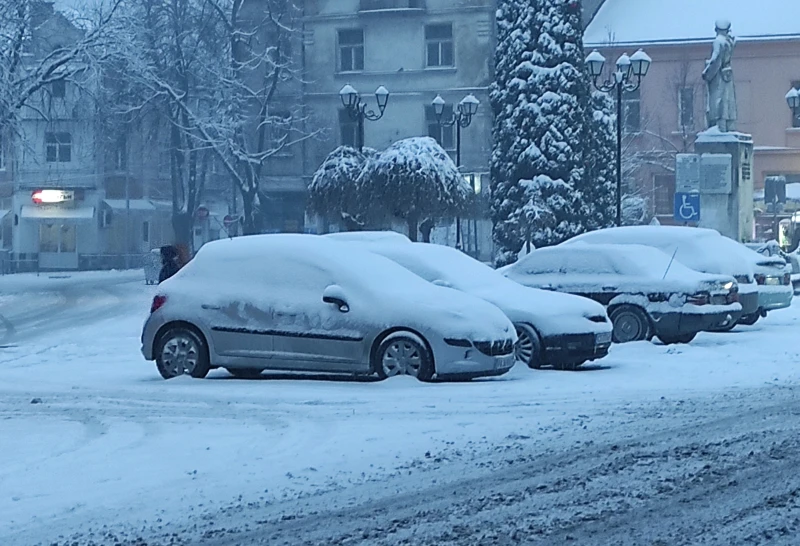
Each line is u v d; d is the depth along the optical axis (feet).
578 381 50.90
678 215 119.44
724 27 126.52
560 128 139.74
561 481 29.73
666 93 210.59
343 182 123.03
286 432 38.06
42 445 36.29
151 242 240.32
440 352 49.29
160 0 200.34
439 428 38.52
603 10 217.56
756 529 24.23
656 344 68.33
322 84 211.00
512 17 142.72
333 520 25.99
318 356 50.60
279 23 207.51
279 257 52.47
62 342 76.38
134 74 183.83
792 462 31.63
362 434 37.50
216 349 52.11
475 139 205.05
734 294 69.41
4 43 154.10
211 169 239.91
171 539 24.47
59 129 222.69
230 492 29.19
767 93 208.33
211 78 201.87
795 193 196.75
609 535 23.90
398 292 50.88
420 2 207.31
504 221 141.08
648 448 34.19
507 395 46.24
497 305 55.88
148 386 50.34
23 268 220.02
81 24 167.84
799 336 73.72
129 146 226.17
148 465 32.81
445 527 25.02
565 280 69.46
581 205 140.05
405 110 208.64
